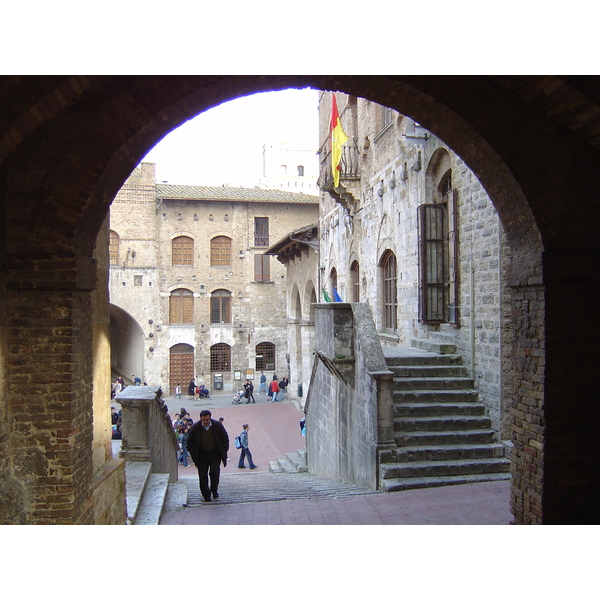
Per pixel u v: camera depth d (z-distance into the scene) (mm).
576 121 5730
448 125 6750
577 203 6375
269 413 31422
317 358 16234
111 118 5742
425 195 15055
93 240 6391
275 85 6508
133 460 10984
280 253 37531
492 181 6871
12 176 5688
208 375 39000
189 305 38812
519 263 6766
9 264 5672
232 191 40219
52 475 5664
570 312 6375
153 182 37844
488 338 11953
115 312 41812
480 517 7996
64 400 5707
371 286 20422
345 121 23219
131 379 41094
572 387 6375
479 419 11641
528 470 6672
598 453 6418
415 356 13094
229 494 11648
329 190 23516
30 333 5707
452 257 13750
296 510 9242
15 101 4746
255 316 39844
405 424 11406
